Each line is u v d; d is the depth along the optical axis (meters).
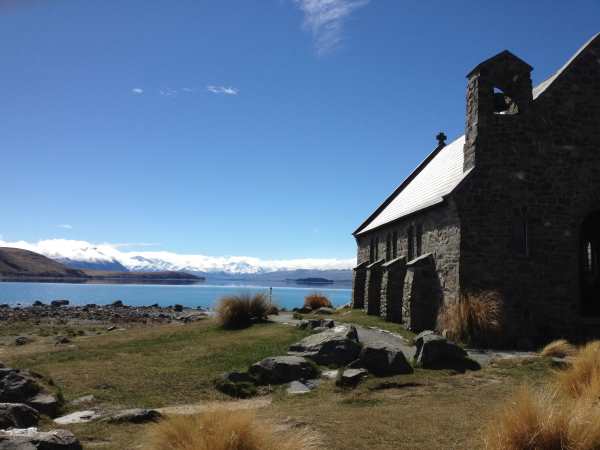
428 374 14.52
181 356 17.89
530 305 20.97
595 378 9.65
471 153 21.94
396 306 26.53
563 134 22.08
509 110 23.06
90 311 52.34
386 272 26.89
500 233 21.19
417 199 28.73
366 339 20.20
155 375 15.34
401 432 9.14
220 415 7.81
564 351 16.58
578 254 21.56
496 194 21.41
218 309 24.61
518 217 21.38
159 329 26.48
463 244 20.97
